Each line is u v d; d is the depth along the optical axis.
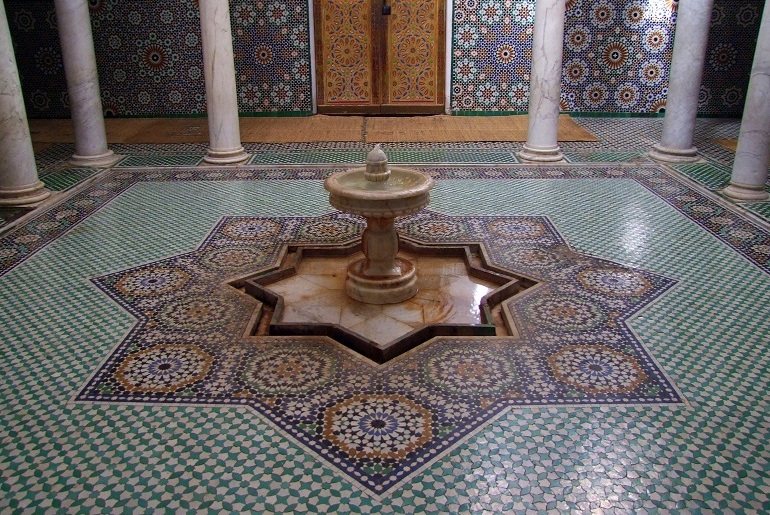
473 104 5.19
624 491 1.37
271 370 1.83
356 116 5.18
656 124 5.00
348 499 1.35
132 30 5.04
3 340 1.98
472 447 1.50
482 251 2.67
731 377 1.77
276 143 4.49
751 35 5.05
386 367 1.83
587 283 2.36
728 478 1.40
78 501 1.35
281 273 2.51
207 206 3.25
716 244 2.72
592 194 3.42
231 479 1.41
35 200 3.24
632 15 5.02
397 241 2.36
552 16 3.83
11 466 1.45
